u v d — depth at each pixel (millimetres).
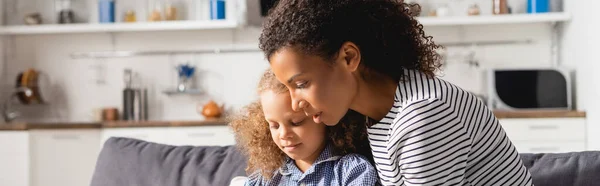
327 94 1229
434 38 5258
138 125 4676
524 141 4543
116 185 2049
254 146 1677
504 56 5230
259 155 1677
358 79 1305
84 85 5434
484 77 5059
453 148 1293
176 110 5398
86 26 5094
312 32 1207
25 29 5125
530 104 4773
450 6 5223
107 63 5418
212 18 5082
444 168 1296
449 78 5250
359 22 1276
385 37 1311
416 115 1273
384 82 1332
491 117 1420
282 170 1688
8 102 5398
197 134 4660
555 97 4750
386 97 1347
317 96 1224
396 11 1343
